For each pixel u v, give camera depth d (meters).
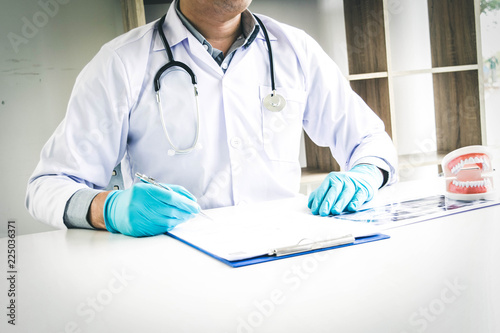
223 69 1.21
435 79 2.46
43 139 2.02
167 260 0.66
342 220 0.81
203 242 0.74
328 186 0.94
